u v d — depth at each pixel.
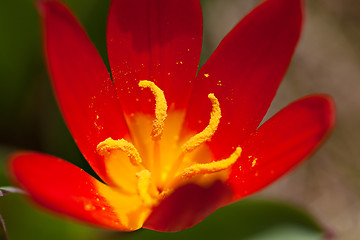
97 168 0.18
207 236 0.19
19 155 0.16
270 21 0.18
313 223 0.19
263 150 0.18
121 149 0.18
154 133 0.18
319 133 0.17
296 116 0.18
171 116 0.19
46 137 0.21
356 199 0.26
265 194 0.25
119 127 0.19
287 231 0.19
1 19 0.20
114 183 0.18
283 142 0.18
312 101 0.17
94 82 0.18
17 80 0.21
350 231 0.25
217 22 0.27
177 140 0.19
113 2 0.18
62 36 0.17
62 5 0.17
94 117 0.18
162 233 0.19
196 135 0.18
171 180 0.18
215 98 0.18
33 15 0.20
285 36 0.18
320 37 0.27
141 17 0.18
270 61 0.18
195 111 0.19
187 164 0.19
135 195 0.18
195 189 0.16
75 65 0.18
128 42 0.18
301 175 0.26
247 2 0.27
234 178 0.18
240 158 0.18
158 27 0.19
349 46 0.27
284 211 0.19
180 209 0.16
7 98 0.21
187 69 0.19
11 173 0.15
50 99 0.21
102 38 0.21
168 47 0.19
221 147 0.19
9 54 0.21
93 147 0.18
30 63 0.21
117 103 0.19
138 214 0.18
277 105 0.26
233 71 0.19
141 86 0.18
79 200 0.17
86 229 0.19
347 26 0.28
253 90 0.19
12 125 0.21
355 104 0.27
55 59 0.17
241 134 0.19
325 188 0.26
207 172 0.18
